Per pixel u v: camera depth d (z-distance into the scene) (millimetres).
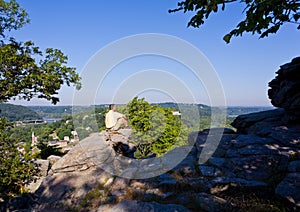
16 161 6520
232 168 4820
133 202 3736
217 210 3271
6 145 6953
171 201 3793
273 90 8383
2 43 7621
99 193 4754
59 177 6059
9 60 6750
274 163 4562
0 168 6402
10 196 6070
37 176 6680
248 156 5090
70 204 4699
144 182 4887
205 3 2422
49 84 7281
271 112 8578
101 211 3945
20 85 7055
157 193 4207
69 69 7738
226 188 4066
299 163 4199
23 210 4965
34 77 7066
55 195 5215
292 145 5238
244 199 3658
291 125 6891
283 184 3557
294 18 2330
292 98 6785
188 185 4332
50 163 7613
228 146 6137
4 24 7855
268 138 6090
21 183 6391
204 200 3510
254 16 2248
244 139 6258
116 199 4289
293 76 6887
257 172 4418
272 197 3584
